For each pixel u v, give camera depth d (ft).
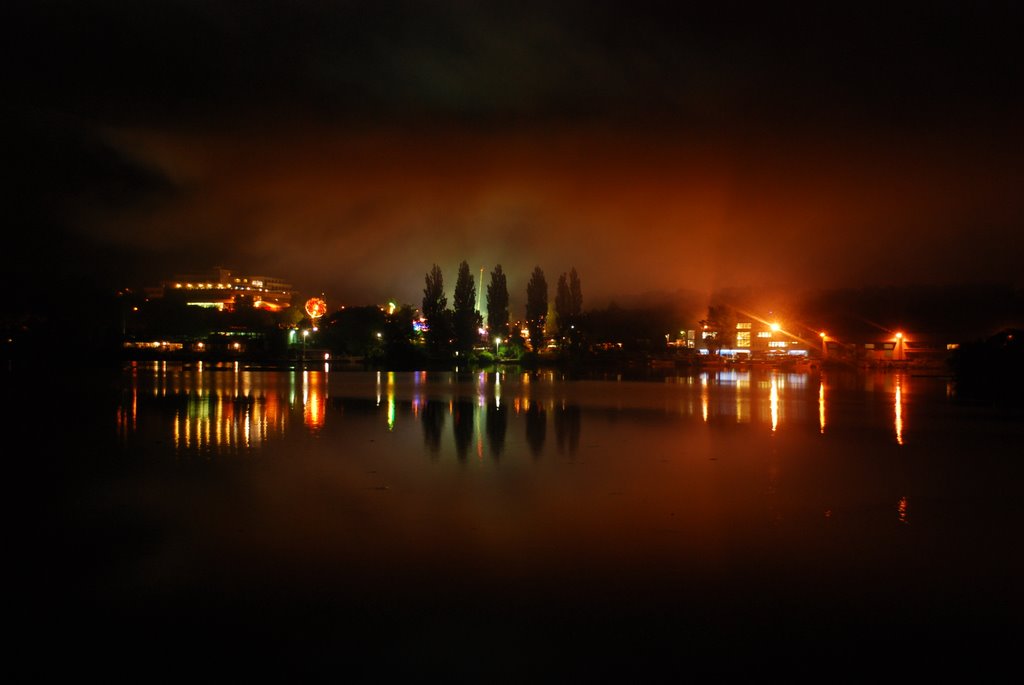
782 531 45.52
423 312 418.31
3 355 398.01
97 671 27.63
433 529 45.62
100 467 66.74
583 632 30.76
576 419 108.88
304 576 37.09
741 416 113.80
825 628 31.12
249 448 78.38
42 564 38.91
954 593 34.94
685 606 33.35
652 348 485.97
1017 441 84.99
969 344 186.19
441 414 115.55
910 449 78.38
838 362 336.70
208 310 642.22
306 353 458.09
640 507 51.55
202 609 32.99
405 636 30.35
